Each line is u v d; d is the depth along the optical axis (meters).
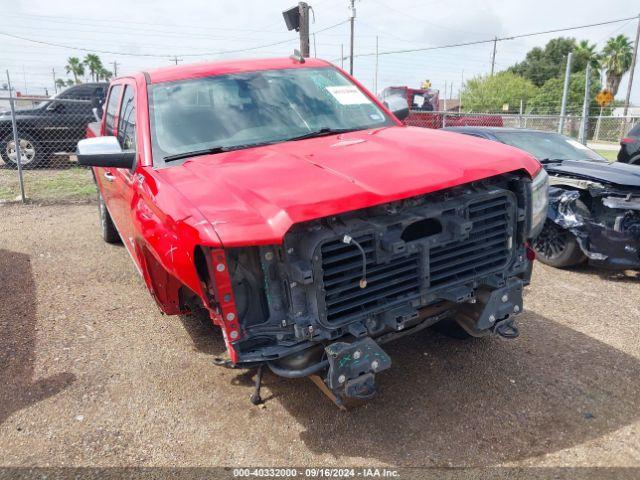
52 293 5.28
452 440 3.02
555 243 5.86
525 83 53.31
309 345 2.66
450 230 2.87
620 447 2.92
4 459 2.99
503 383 3.55
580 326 4.41
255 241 2.44
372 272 2.72
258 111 3.88
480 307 3.11
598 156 6.75
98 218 8.38
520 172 3.16
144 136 3.57
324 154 3.19
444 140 3.49
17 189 10.48
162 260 2.80
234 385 3.63
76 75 67.94
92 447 3.06
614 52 52.34
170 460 2.94
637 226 5.26
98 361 3.99
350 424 3.19
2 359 4.05
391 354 3.96
